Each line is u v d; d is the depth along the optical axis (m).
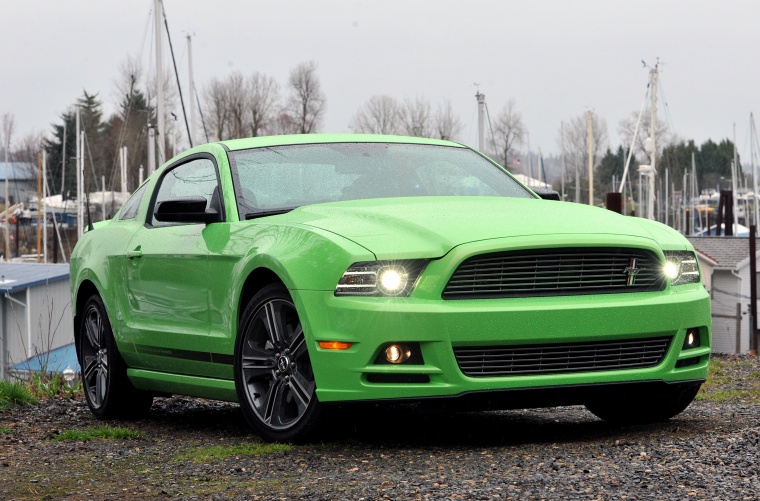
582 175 90.31
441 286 4.61
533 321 4.61
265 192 5.67
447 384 4.57
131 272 6.39
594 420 5.83
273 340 5.05
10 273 24.33
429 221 4.86
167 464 4.66
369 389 4.60
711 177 118.50
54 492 4.10
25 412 7.12
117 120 63.03
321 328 4.69
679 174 102.75
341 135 6.38
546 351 4.69
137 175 59.22
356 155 6.07
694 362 5.11
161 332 6.01
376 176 5.88
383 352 4.59
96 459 4.88
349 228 4.89
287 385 5.02
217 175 5.89
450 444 4.87
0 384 7.53
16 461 4.89
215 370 5.57
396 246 4.67
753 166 63.22
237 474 4.30
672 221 97.12
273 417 5.07
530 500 3.47
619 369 4.83
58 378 8.61
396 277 4.62
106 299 6.68
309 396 4.84
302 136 6.33
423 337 4.55
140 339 6.27
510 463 4.21
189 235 5.82
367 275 4.63
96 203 59.97
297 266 4.82
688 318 4.98
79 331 7.24
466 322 4.56
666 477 3.75
